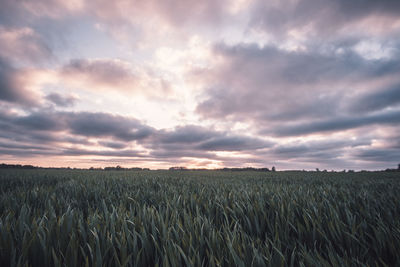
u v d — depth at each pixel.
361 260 2.39
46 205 4.28
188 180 11.38
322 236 2.81
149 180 10.42
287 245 2.67
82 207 5.00
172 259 1.83
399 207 3.98
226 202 4.32
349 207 4.08
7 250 2.06
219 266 1.82
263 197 4.93
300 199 4.46
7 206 4.31
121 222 2.86
